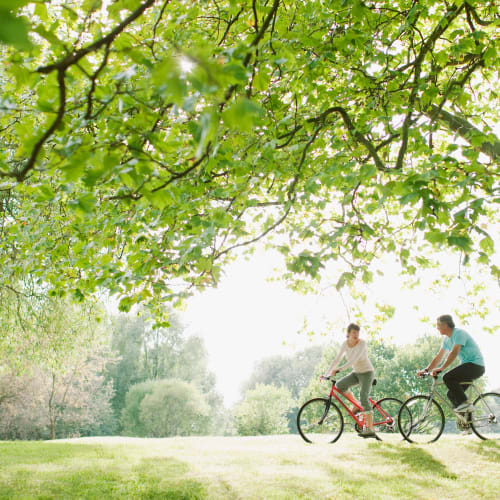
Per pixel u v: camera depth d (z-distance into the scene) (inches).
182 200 171.6
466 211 127.0
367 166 146.2
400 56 238.2
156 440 470.3
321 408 326.0
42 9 92.0
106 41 57.2
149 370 1971.0
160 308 225.8
